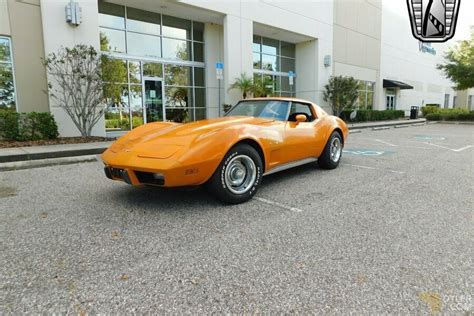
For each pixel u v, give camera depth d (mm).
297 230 2617
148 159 2883
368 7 20719
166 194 3666
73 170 5270
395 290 1774
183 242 2389
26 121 7801
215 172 3090
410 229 2639
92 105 8641
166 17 12453
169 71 12758
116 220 2848
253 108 4500
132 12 11531
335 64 18375
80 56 8352
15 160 5855
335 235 2516
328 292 1756
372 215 2980
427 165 5543
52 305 1645
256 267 2023
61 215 2996
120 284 1837
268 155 3615
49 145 7316
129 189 3928
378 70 22625
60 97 8547
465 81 23203
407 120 21469
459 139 10312
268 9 13898
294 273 1951
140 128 3871
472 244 2350
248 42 13102
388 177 4586
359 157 6441
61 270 1994
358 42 20156
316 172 4930
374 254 2195
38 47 8453
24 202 3438
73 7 8477
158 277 1911
